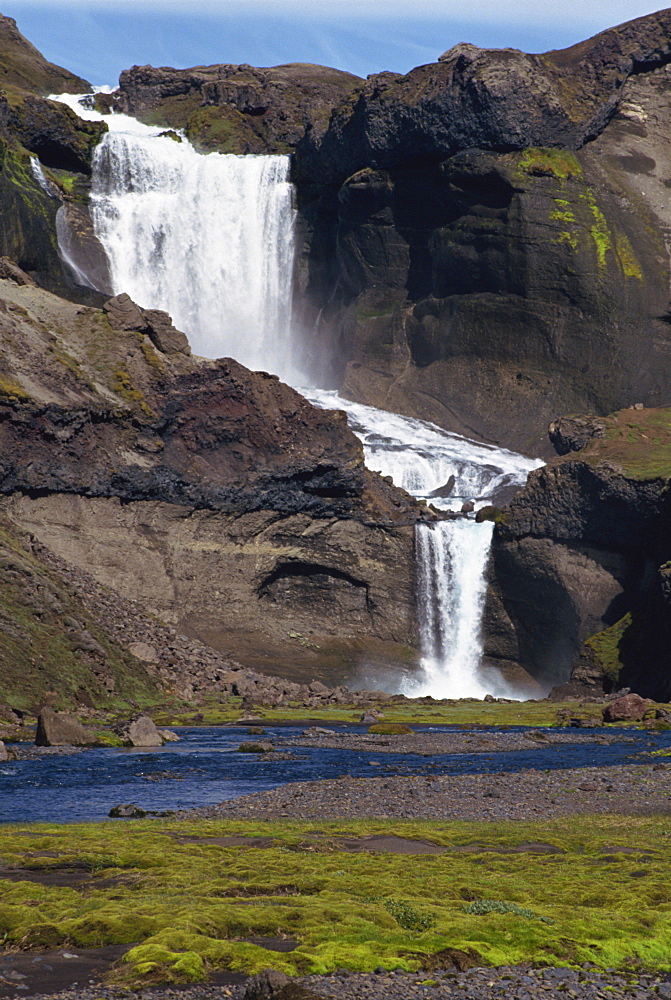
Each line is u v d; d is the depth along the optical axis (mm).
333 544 197250
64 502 173500
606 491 188125
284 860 42156
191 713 130000
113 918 32406
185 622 180125
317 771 75562
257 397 194875
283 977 28188
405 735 106500
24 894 36000
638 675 175750
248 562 189750
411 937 32500
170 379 189000
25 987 28047
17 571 138125
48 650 127750
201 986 28359
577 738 104750
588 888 39000
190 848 44031
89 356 190750
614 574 191875
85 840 45594
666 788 65312
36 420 171125
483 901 35781
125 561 176375
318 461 196500
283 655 185125
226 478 189375
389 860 42969
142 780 68750
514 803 59875
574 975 30641
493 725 128625
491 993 29000
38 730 91562
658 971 31453
